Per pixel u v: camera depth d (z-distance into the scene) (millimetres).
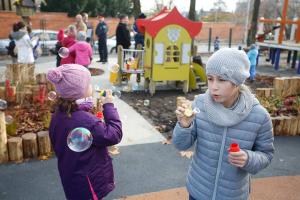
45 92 5918
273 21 12969
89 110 2188
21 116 5039
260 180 3709
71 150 2070
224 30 31828
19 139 4066
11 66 6789
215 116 1878
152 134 5113
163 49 7496
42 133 4230
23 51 9766
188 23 7527
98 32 11898
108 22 24766
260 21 13453
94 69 10531
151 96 7613
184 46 7648
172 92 8102
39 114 5121
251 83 9891
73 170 2100
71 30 7762
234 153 1741
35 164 3980
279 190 3496
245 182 1999
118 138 2195
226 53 1802
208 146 1947
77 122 2049
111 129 2152
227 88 1811
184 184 3617
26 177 3680
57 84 2045
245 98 1883
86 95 2137
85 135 1980
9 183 3549
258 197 3344
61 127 2076
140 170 3908
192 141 1996
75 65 2141
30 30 11898
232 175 1932
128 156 4281
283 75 11391
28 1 15008
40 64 11930
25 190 3422
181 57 7688
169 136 5059
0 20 19875
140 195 3377
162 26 7359
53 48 15258
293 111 5570
